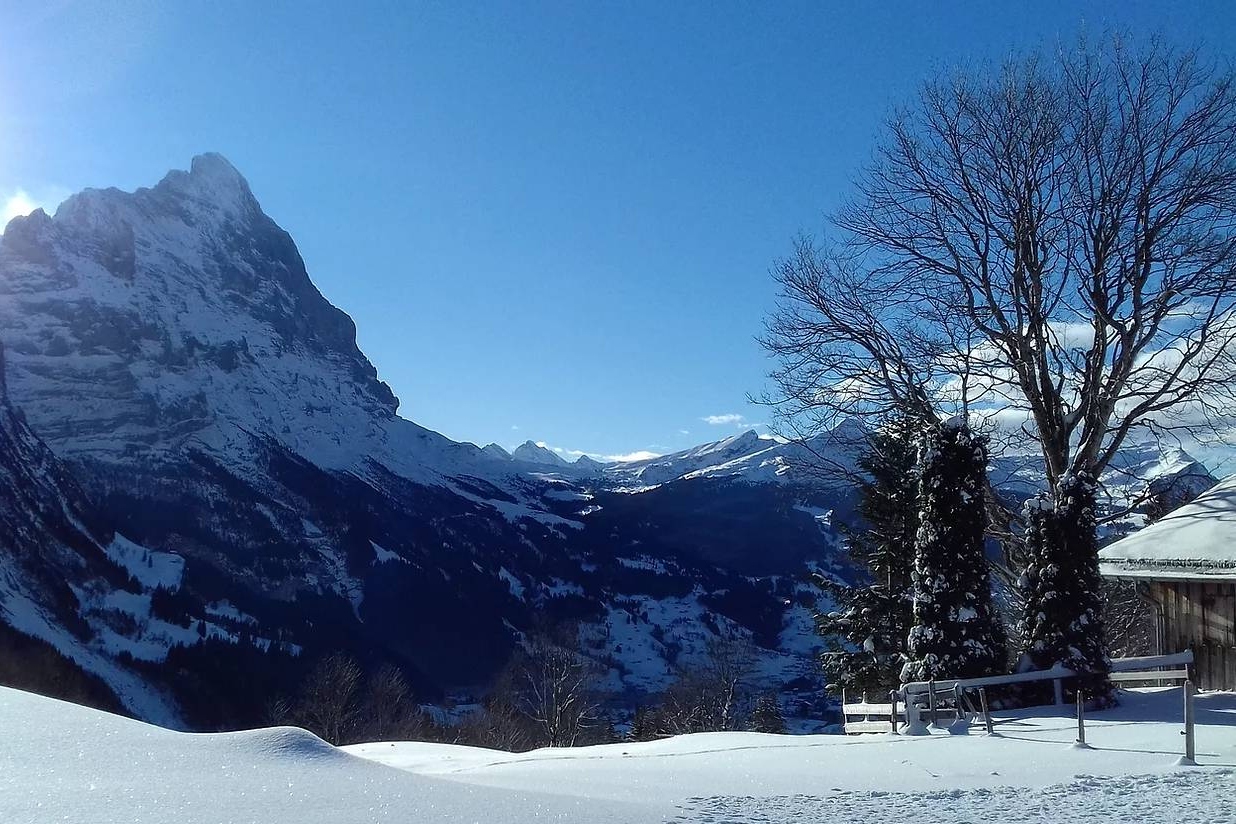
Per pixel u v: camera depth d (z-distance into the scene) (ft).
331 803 32.04
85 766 33.45
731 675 276.62
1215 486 87.04
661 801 39.73
